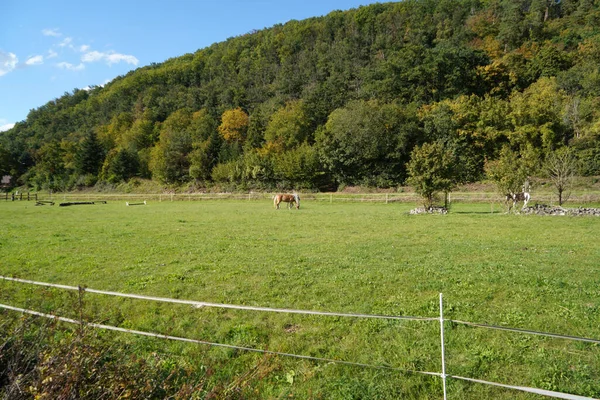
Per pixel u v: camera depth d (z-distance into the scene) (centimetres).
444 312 649
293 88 9219
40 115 13462
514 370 464
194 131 7756
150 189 6881
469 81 6756
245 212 2786
